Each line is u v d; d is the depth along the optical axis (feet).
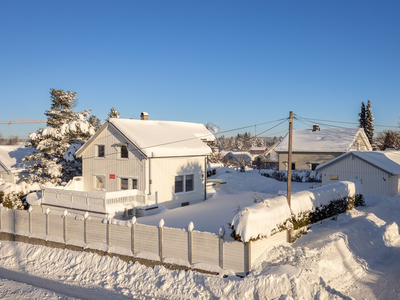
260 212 44.65
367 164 104.73
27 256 60.59
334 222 66.28
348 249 51.26
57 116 120.67
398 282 42.16
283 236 51.37
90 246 56.03
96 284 47.14
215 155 228.84
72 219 59.26
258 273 40.86
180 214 71.56
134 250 50.83
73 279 49.62
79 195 73.56
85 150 91.35
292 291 36.78
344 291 39.29
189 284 42.68
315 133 179.83
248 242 41.39
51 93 123.44
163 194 81.35
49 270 53.98
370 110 244.01
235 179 125.29
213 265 43.78
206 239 44.52
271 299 36.65
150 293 42.65
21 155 143.95
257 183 124.77
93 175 89.66
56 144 113.29
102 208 68.64
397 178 108.99
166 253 47.73
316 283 38.65
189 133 100.89
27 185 97.19
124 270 49.32
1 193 90.53
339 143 159.63
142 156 78.89
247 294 38.06
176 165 85.20
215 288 40.34
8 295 42.78
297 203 56.29
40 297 41.83
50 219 62.69
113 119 85.20
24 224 67.05
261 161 218.79
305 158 163.63
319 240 52.03
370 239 59.21
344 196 75.00
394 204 91.04
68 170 113.91
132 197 74.74
